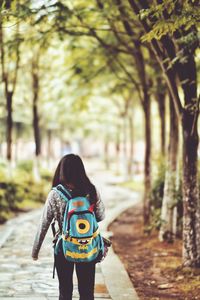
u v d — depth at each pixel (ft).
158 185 41.37
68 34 36.47
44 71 61.87
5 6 25.32
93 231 14.33
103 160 198.29
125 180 110.52
